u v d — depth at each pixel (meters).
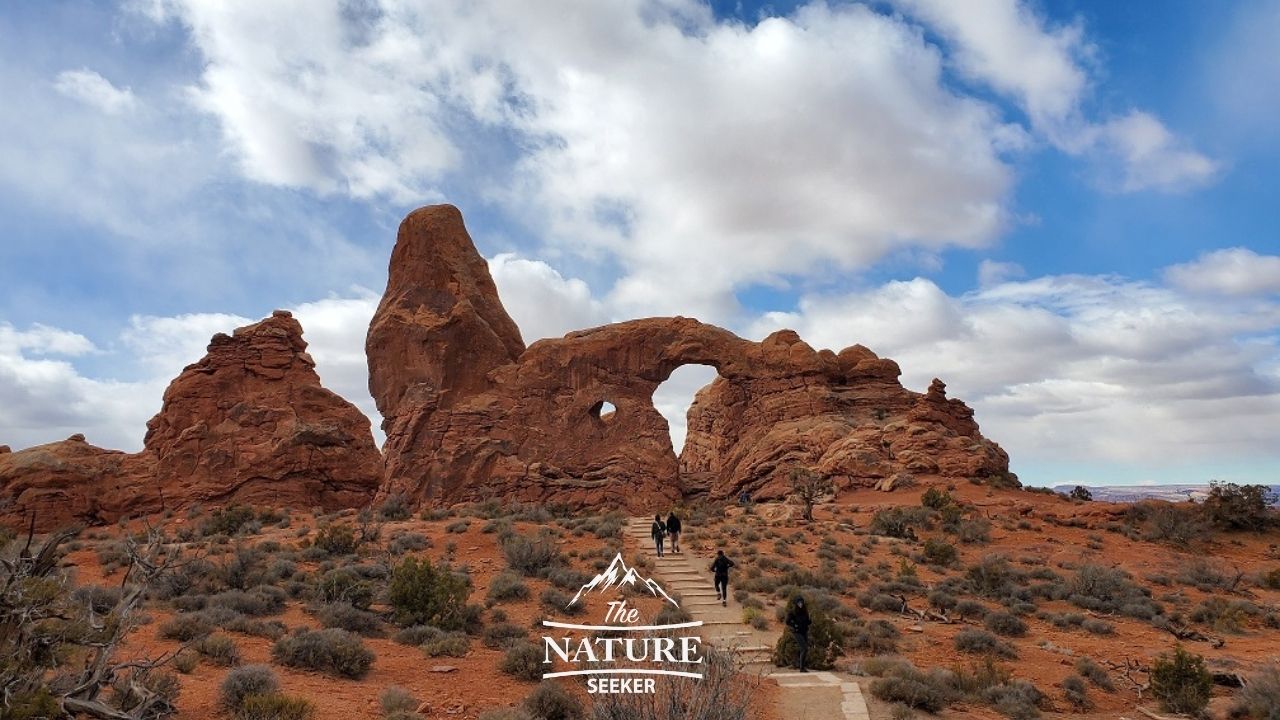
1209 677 17.86
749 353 67.06
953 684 17.72
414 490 58.78
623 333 66.81
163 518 49.38
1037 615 26.86
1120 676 20.28
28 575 9.59
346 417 59.78
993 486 49.81
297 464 55.09
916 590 28.47
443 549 31.84
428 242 67.69
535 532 36.62
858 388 65.94
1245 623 27.33
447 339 63.44
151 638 15.81
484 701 13.53
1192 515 42.75
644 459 62.00
